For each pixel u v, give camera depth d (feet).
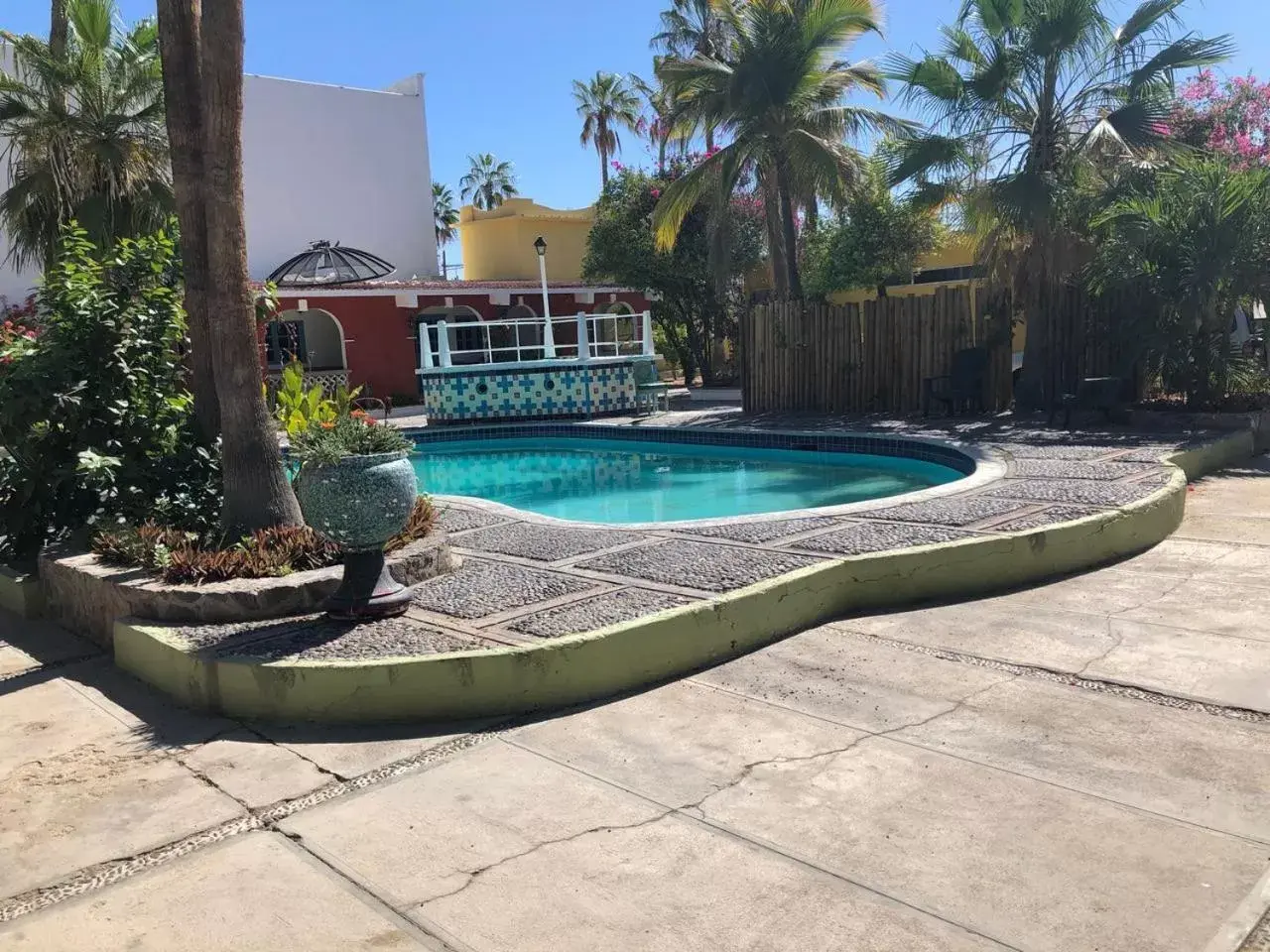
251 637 15.23
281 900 8.94
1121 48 40.14
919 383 48.32
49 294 22.09
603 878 9.09
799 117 58.85
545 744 12.35
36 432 21.44
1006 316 44.91
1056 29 38.75
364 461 15.23
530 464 47.44
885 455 39.34
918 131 57.16
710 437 46.68
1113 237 37.81
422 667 13.37
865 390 50.39
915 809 10.04
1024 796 10.17
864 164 62.39
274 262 80.59
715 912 8.43
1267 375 38.27
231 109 18.38
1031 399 43.52
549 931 8.28
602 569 18.81
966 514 21.71
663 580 17.44
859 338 50.49
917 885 8.67
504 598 16.96
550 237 95.04
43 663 16.89
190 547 19.01
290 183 81.20
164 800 11.17
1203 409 37.29
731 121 59.41
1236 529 22.03
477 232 94.99
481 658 13.43
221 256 18.81
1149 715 12.02
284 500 19.65
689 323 78.48
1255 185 34.12
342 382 68.13
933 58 41.57
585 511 34.53
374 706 13.42
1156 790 10.11
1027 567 18.65
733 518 23.63
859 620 16.97
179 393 23.73
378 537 15.51
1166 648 14.38
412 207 88.48
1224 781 10.20
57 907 8.98
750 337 55.21
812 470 40.22
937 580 17.90
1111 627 15.55
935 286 76.48
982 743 11.54
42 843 10.23
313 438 15.74
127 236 42.96
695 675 14.64
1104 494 22.95
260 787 11.41
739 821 10.03
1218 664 13.53
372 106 85.61
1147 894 8.30
